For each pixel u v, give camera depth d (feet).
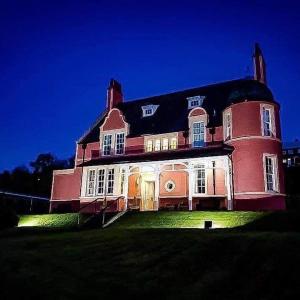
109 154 114.42
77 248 47.11
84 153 118.93
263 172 85.87
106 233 55.62
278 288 30.09
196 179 94.48
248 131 88.79
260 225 58.34
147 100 128.06
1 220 78.43
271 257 35.37
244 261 35.88
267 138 88.58
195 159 86.74
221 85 115.44
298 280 30.50
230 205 82.02
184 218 68.18
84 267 39.34
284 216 60.08
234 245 40.19
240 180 86.89
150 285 33.55
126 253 42.86
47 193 203.21
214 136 97.60
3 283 35.53
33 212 147.33
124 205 98.73
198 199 92.43
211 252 39.50
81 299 30.96
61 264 40.81
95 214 83.41
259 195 84.17
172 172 98.48
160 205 97.71
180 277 34.78
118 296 31.63
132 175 105.29
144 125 114.52
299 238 39.60
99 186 106.32
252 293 30.12
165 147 105.50
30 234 69.26
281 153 91.15
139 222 70.28
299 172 126.31
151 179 103.09
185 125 105.19
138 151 108.78
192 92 119.55
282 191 87.40
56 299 30.94
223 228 57.11
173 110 114.93
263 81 107.65
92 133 124.36
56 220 86.33
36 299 31.37
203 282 33.14
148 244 45.14
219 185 90.43
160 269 37.01
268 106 91.25
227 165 84.17
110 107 130.82
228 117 95.09
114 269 38.06
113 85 134.21
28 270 39.06
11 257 44.47
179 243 43.88
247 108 90.38
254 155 86.99
